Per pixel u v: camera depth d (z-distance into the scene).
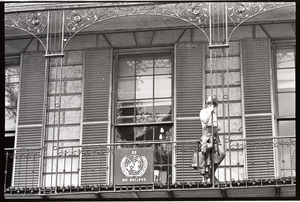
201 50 16.58
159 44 16.78
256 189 14.59
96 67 16.86
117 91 16.77
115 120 16.59
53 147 15.92
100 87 16.72
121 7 15.97
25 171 16.25
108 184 15.96
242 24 16.55
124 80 16.83
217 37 16.61
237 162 15.77
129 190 14.77
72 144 16.48
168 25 16.75
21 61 17.08
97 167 16.12
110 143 16.03
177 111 16.28
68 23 16.25
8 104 17.02
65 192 14.98
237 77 16.38
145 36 16.89
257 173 15.60
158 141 16.31
